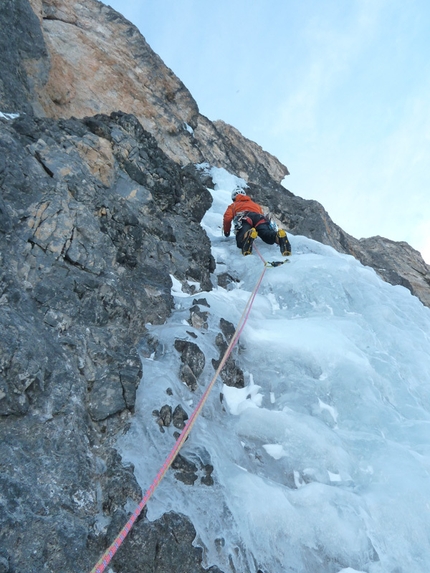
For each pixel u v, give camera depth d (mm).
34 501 2609
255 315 5445
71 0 10703
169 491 2973
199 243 6254
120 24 10961
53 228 4012
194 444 3357
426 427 4148
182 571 2646
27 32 7633
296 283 6082
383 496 3434
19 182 4188
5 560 2354
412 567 3104
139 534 2637
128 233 4898
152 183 6242
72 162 4883
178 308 4828
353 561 3070
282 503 3191
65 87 8953
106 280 4109
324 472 3662
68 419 3033
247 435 3824
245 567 2812
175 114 11086
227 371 4324
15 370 2965
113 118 6473
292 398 4320
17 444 2781
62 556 2490
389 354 5277
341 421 4242
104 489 2871
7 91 6418
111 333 3795
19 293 3420
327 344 4809
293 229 9594
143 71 10734
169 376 3768
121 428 3271
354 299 6043
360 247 12008
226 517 2969
